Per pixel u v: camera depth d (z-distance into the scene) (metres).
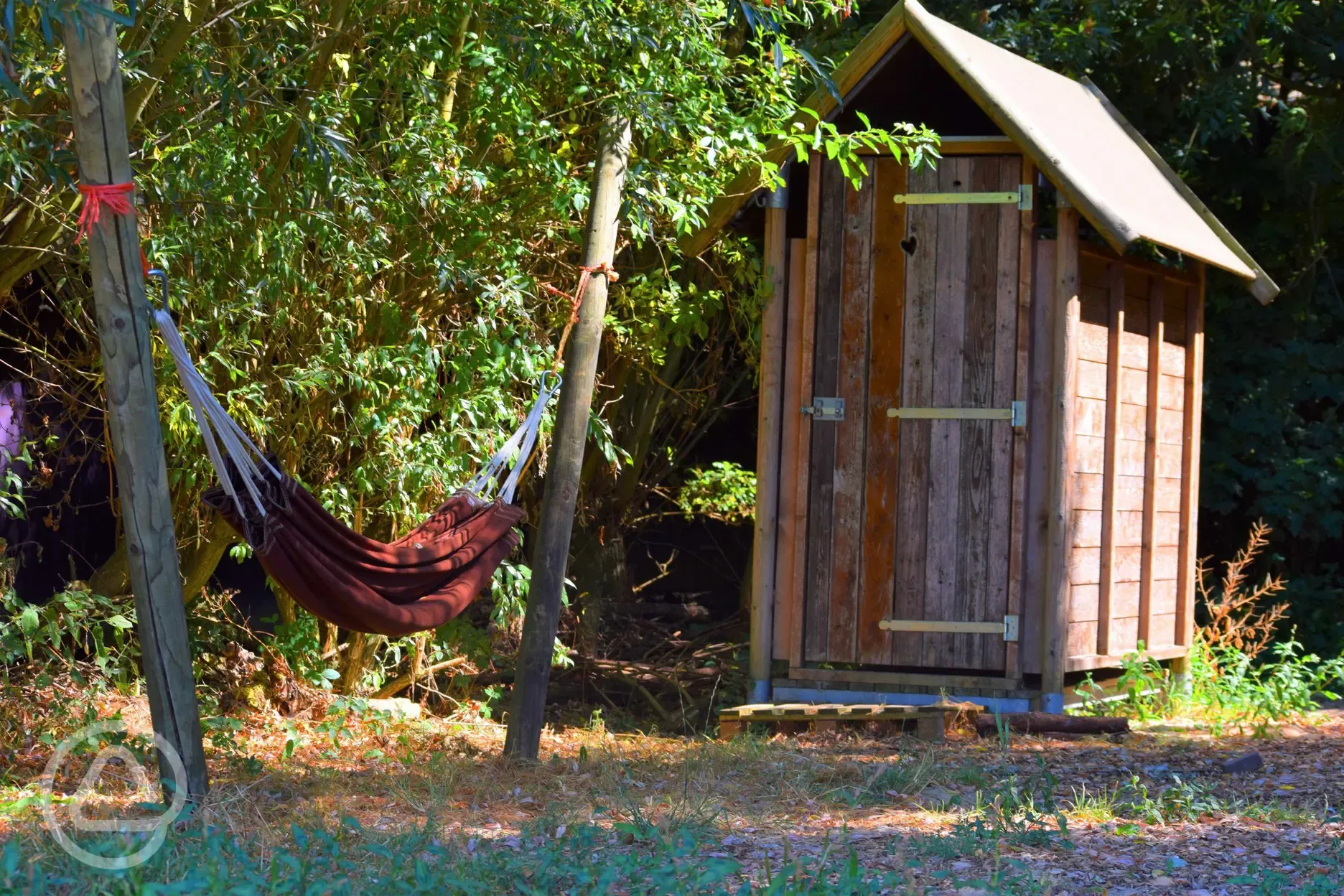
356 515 9.62
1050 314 9.62
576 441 8.23
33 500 10.64
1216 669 11.96
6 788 7.15
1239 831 6.49
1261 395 14.55
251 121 8.11
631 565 15.52
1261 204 15.60
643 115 8.36
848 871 5.20
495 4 8.38
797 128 9.39
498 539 7.63
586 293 8.23
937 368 9.70
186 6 6.89
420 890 4.92
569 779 7.64
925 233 9.73
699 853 5.97
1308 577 14.88
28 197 7.41
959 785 7.53
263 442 8.47
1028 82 10.70
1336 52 14.51
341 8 8.02
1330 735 9.57
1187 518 11.45
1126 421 10.50
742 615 14.63
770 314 9.96
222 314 8.19
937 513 9.70
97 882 4.84
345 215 8.79
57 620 8.66
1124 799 7.18
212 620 10.05
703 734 9.99
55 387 9.93
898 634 9.73
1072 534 9.75
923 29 9.47
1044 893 5.35
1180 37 13.82
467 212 8.71
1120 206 9.55
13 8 5.30
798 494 9.87
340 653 10.32
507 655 12.42
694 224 9.45
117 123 6.09
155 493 6.36
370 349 8.72
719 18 10.09
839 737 9.12
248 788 6.91
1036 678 9.70
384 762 8.34
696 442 14.36
